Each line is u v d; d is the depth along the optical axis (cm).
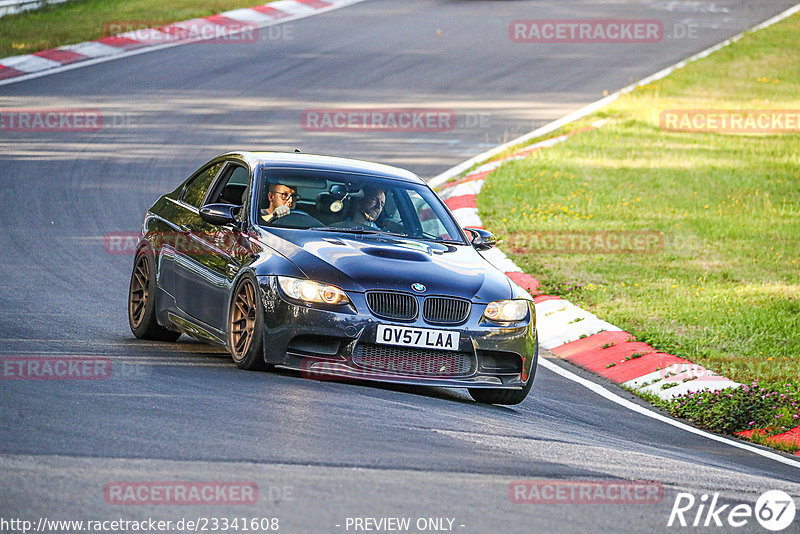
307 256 2827
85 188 6050
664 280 5044
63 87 8844
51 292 3959
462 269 2945
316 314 2714
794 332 4256
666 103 10000
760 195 7050
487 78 10506
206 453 1970
